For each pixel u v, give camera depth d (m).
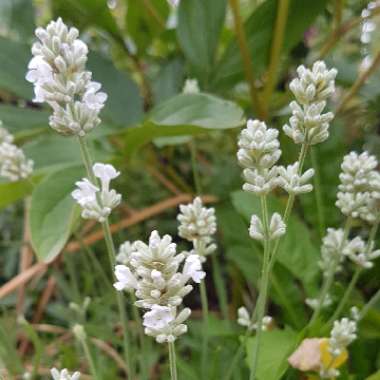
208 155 0.55
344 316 0.29
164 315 0.15
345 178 0.25
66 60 0.20
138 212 0.45
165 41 0.48
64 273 0.47
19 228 0.52
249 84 0.40
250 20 0.39
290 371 0.27
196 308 0.46
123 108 0.42
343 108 0.43
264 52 0.40
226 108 0.31
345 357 0.25
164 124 0.31
